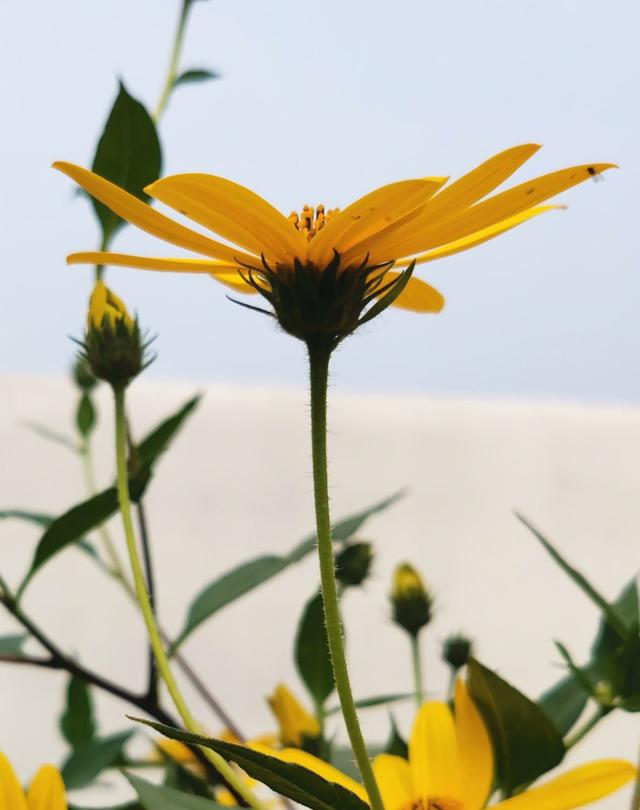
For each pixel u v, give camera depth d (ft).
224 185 1.46
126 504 1.64
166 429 1.77
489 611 3.58
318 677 1.79
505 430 3.73
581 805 1.56
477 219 1.48
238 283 1.56
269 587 3.57
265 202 1.47
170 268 1.51
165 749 1.81
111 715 3.40
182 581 3.60
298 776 1.44
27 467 3.59
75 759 2.02
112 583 3.53
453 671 1.90
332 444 3.69
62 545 1.74
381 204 1.46
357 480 3.67
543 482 3.69
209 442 3.71
